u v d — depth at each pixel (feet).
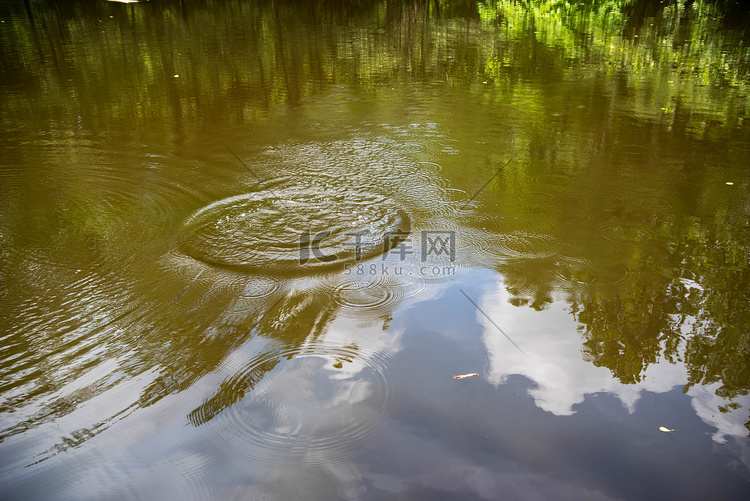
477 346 10.30
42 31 47.21
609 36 47.88
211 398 9.10
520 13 61.77
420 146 21.33
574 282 12.43
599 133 22.79
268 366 9.84
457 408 8.76
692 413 8.65
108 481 7.57
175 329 10.92
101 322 11.12
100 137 22.09
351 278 12.76
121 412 8.84
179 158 19.98
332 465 7.72
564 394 9.05
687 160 19.70
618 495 7.21
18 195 16.72
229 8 65.41
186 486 7.47
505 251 13.84
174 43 42.83
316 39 45.91
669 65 36.24
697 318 11.10
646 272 12.80
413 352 10.16
